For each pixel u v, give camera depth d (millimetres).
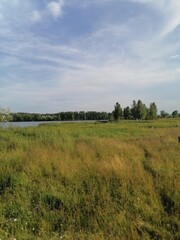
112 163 8352
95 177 7418
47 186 6973
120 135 23891
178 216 5191
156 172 7875
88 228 4984
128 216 5203
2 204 5941
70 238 4578
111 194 6367
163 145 14219
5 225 5098
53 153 10336
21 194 6395
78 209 5574
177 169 8312
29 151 11031
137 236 4539
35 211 5617
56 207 5918
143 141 16203
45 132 18141
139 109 96062
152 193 6172
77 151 11320
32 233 4848
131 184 6824
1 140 14320
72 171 7855
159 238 4566
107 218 5148
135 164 8797
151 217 5227
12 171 7867
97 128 32500
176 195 5996
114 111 95062
